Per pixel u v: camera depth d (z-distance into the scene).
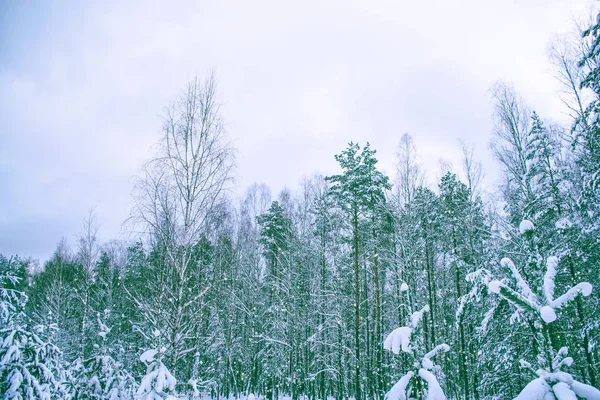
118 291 28.11
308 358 23.00
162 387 7.21
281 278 24.64
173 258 11.80
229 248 25.52
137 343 17.28
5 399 7.21
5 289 8.91
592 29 10.59
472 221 18.78
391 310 23.38
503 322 11.20
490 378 12.88
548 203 12.84
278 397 24.23
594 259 11.37
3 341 7.81
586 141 11.22
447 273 21.91
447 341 20.69
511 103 16.52
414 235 20.28
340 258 22.88
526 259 9.88
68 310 28.66
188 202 12.34
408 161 22.53
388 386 18.89
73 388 9.02
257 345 26.80
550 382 3.17
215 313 20.94
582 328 10.77
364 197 21.33
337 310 21.94
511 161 15.97
